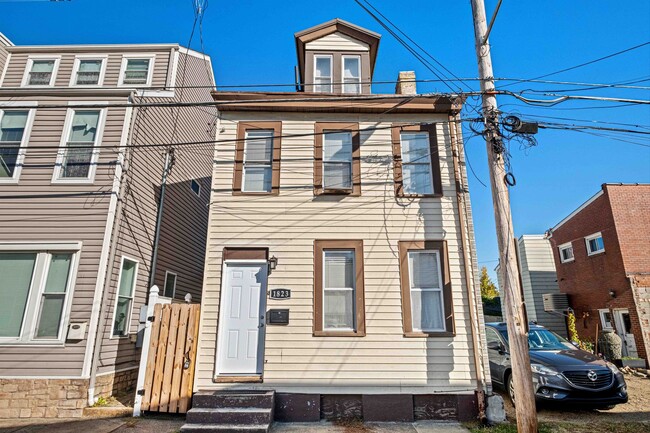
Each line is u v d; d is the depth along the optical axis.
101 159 8.59
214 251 7.76
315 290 7.55
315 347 7.25
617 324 14.47
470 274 7.66
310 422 6.74
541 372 7.14
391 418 6.86
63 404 7.04
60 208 8.24
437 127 8.62
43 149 8.64
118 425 6.33
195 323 7.23
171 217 11.16
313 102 8.56
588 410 7.41
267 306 7.45
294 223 7.94
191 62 12.54
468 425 6.56
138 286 9.24
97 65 11.49
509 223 6.20
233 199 8.06
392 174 8.30
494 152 6.53
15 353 7.34
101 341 7.65
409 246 7.85
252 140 8.54
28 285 7.82
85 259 7.92
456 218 8.05
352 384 7.06
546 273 19.92
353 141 8.52
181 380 6.93
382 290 7.59
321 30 10.06
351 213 8.02
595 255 15.77
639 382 10.38
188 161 12.39
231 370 7.20
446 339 7.34
